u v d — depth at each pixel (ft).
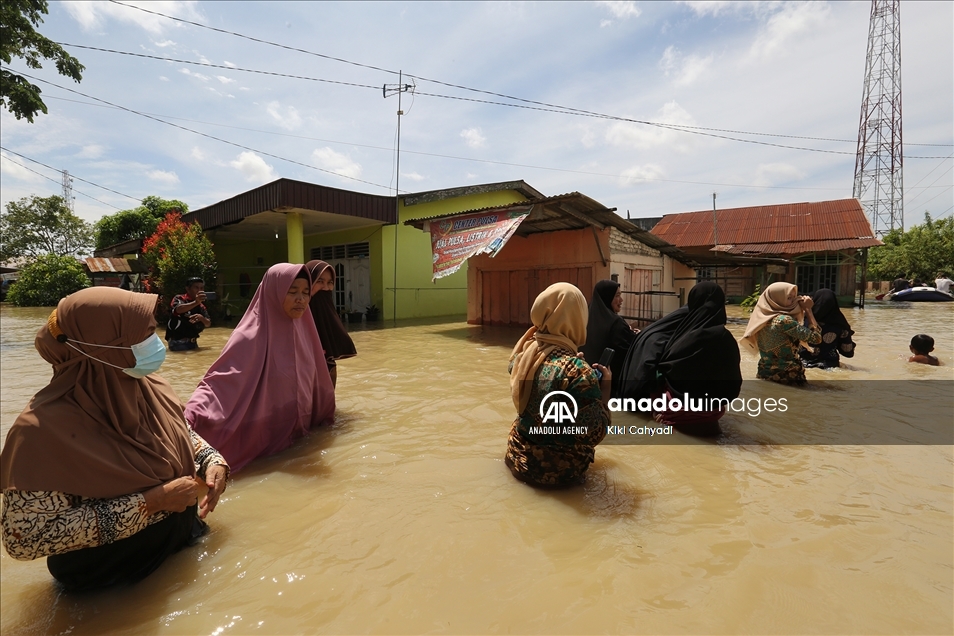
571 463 9.37
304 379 12.15
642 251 38.06
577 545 7.50
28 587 6.61
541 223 33.32
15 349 26.86
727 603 6.16
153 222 81.61
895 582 6.57
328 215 41.55
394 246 47.93
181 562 7.02
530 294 37.50
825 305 20.86
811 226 69.36
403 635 5.63
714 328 12.67
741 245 69.82
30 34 30.63
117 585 6.56
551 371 9.14
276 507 8.66
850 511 8.55
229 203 43.06
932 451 11.40
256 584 6.58
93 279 57.31
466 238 31.48
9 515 5.41
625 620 5.87
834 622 5.82
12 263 101.76
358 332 35.83
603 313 15.49
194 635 5.69
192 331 26.96
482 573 6.80
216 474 7.51
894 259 87.20
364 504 8.75
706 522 8.18
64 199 107.55
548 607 6.10
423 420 13.64
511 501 8.89
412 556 7.20
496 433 12.59
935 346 26.45
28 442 5.51
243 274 60.80
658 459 10.94
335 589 6.47
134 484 6.13
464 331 36.06
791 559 7.11
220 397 10.50
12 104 30.78
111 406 6.12
